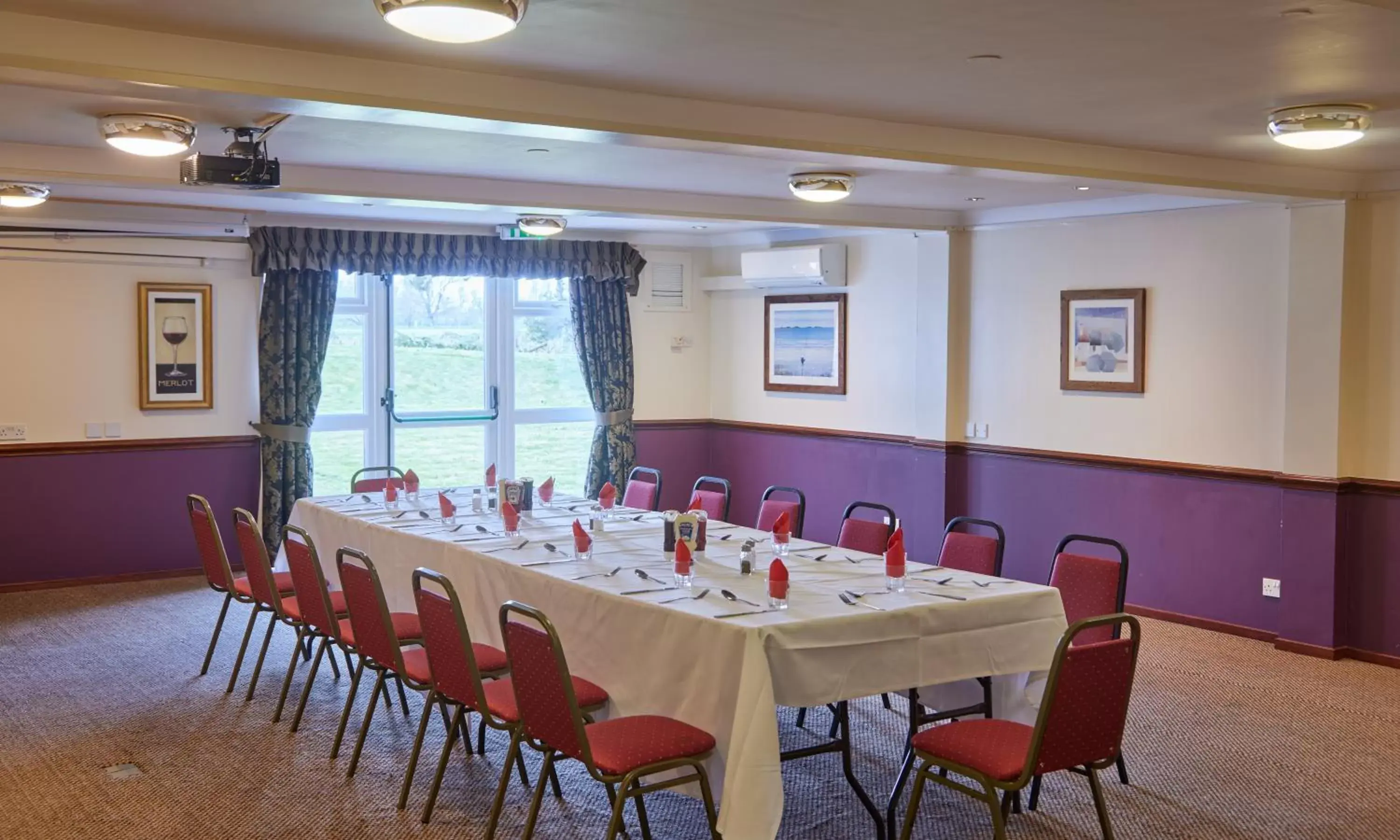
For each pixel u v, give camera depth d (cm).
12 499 738
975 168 491
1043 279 747
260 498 812
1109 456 717
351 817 404
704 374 996
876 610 381
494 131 413
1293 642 628
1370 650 612
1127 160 527
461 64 374
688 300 984
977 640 401
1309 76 383
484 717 373
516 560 473
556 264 908
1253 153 538
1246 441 653
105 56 330
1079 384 728
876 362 853
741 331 967
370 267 834
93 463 761
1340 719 516
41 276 738
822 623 364
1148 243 690
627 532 543
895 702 537
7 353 730
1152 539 698
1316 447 615
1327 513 612
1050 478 750
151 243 761
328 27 331
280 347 806
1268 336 640
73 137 505
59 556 755
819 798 424
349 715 471
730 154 464
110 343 762
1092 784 345
